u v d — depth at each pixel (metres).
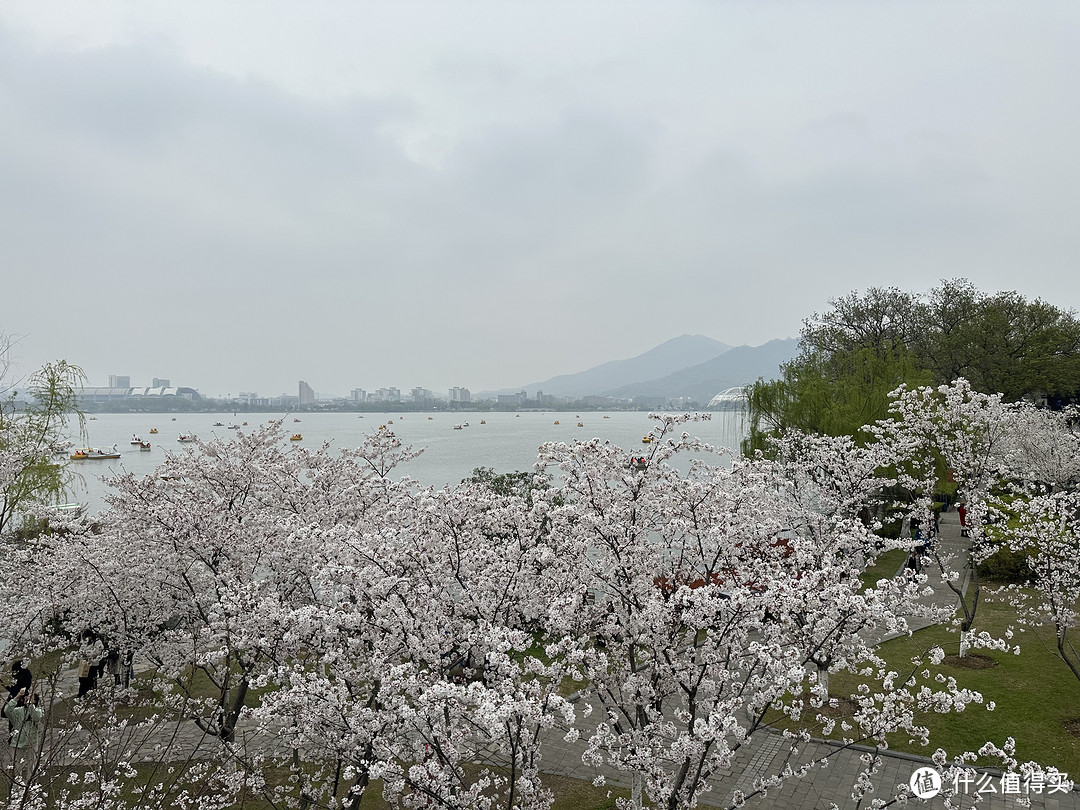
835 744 11.30
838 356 34.69
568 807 9.84
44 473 16.73
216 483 12.84
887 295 42.28
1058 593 12.48
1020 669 14.19
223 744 9.16
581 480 10.02
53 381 17.80
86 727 10.37
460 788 6.62
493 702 5.88
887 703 8.34
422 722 6.54
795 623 8.16
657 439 10.66
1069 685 13.36
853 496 17.11
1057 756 10.72
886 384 25.66
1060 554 12.55
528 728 6.79
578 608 8.66
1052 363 38.03
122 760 9.98
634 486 9.78
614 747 9.66
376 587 7.95
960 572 22.36
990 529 14.66
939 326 41.59
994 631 16.61
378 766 6.28
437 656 7.75
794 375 28.66
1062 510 13.21
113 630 12.35
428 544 9.05
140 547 11.72
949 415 16.03
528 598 9.10
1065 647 15.34
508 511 9.54
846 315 42.72
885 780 10.27
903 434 17.31
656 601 8.15
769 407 26.55
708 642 8.22
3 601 12.98
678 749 6.89
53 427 17.28
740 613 7.98
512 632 7.02
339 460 14.15
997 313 39.38
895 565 23.56
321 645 8.73
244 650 9.20
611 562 9.26
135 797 9.50
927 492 17.19
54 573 12.68
